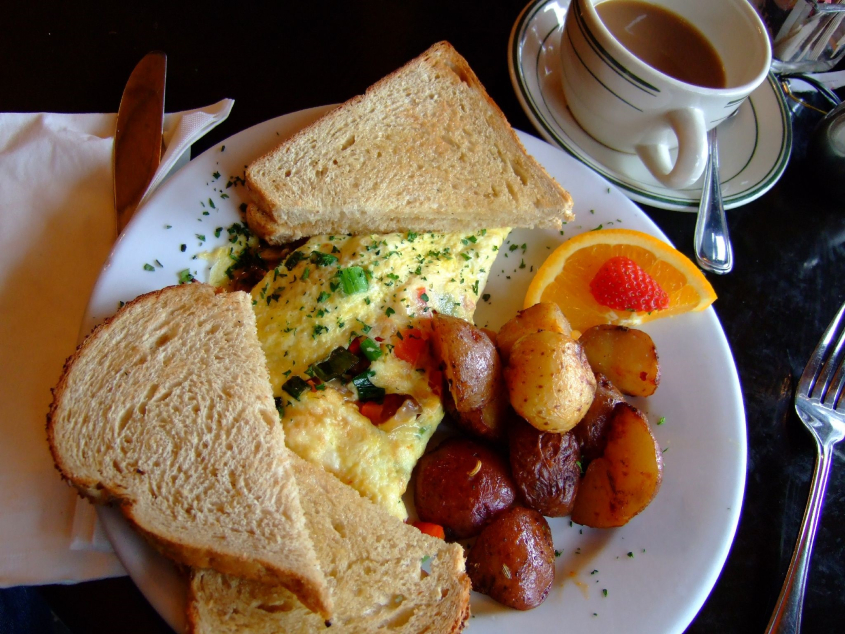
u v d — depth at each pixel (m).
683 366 0.33
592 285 0.34
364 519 0.28
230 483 0.27
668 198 0.37
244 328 0.29
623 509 0.30
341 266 0.32
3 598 0.27
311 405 0.29
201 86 0.38
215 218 0.32
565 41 0.36
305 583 0.25
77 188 0.33
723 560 0.30
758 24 0.36
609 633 0.28
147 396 0.28
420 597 0.27
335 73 0.39
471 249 0.34
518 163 0.35
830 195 0.40
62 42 0.38
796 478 0.34
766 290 0.38
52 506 0.28
